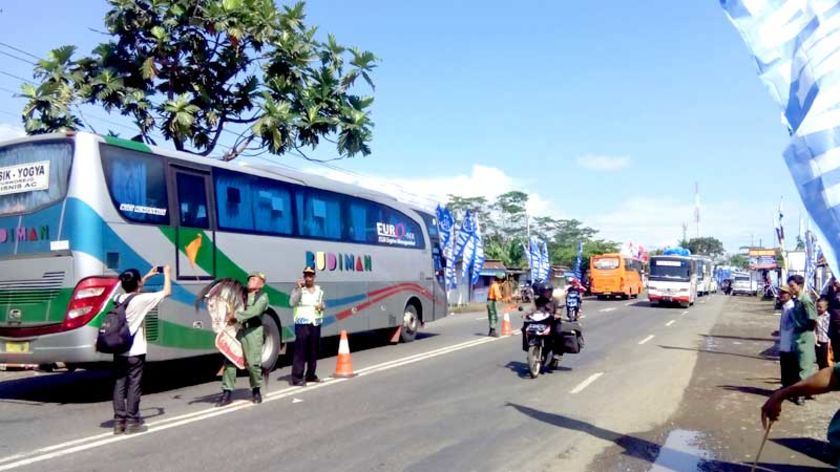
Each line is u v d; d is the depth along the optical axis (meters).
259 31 15.64
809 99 4.32
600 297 50.47
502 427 8.23
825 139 4.00
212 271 11.41
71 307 9.25
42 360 9.43
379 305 16.72
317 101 16.55
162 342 10.35
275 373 12.78
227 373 9.52
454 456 6.93
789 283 10.31
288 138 16.17
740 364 14.38
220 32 15.39
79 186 9.43
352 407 9.36
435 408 9.33
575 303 19.83
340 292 15.15
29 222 9.62
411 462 6.70
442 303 20.22
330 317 14.77
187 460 6.69
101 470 6.32
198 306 10.14
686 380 12.10
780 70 4.69
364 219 16.41
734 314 32.59
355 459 6.79
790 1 4.62
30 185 9.73
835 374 3.56
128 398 7.81
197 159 11.36
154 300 7.89
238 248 12.04
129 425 7.79
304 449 7.14
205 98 15.99
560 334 12.79
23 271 9.58
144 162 10.34
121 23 15.14
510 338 19.27
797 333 10.15
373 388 10.88
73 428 8.09
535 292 12.66
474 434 7.86
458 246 37.78
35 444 7.28
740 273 70.75
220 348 9.35
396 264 17.67
